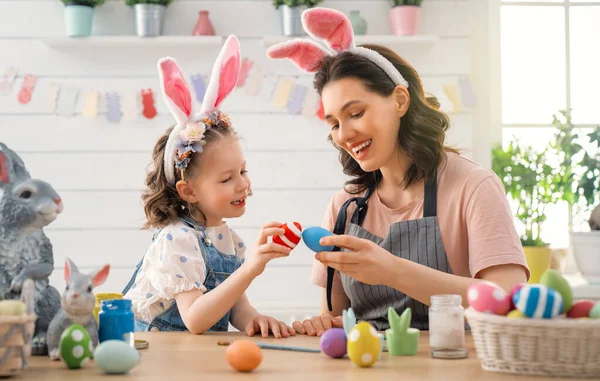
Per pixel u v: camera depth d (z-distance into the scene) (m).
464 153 2.87
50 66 2.80
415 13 2.77
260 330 1.46
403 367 1.02
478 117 2.91
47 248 1.09
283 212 2.84
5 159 1.05
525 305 0.93
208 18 2.76
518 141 2.95
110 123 2.80
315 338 1.37
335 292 1.72
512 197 2.80
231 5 2.84
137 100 2.80
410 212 1.61
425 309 1.54
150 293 1.60
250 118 2.83
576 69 3.00
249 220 2.83
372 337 1.02
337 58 1.51
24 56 2.79
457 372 0.98
